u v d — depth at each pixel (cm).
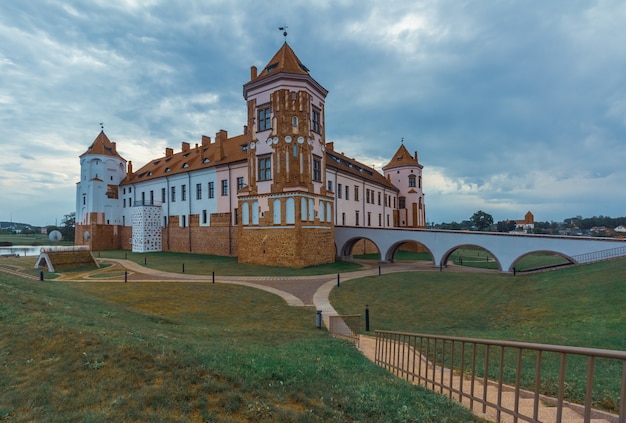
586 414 263
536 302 1744
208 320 1449
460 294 2138
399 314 1669
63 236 8869
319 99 3550
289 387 529
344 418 441
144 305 1622
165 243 5088
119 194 5966
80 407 440
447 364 830
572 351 275
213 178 4438
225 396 475
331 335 1280
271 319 1513
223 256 4147
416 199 6712
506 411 368
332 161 4575
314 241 3306
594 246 2789
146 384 497
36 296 1077
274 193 3206
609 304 1359
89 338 655
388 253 3891
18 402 454
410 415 439
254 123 3403
